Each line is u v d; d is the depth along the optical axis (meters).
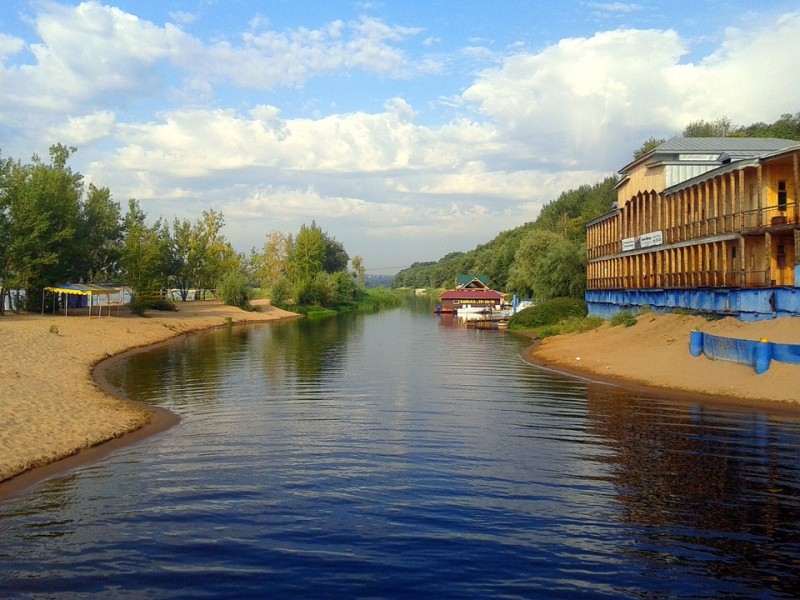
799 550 10.16
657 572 9.47
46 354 31.84
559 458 15.52
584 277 68.81
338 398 24.12
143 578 9.34
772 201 31.66
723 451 15.84
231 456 15.77
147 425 19.30
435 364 35.06
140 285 63.56
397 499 12.66
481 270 139.12
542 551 10.21
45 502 12.45
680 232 38.72
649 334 35.41
